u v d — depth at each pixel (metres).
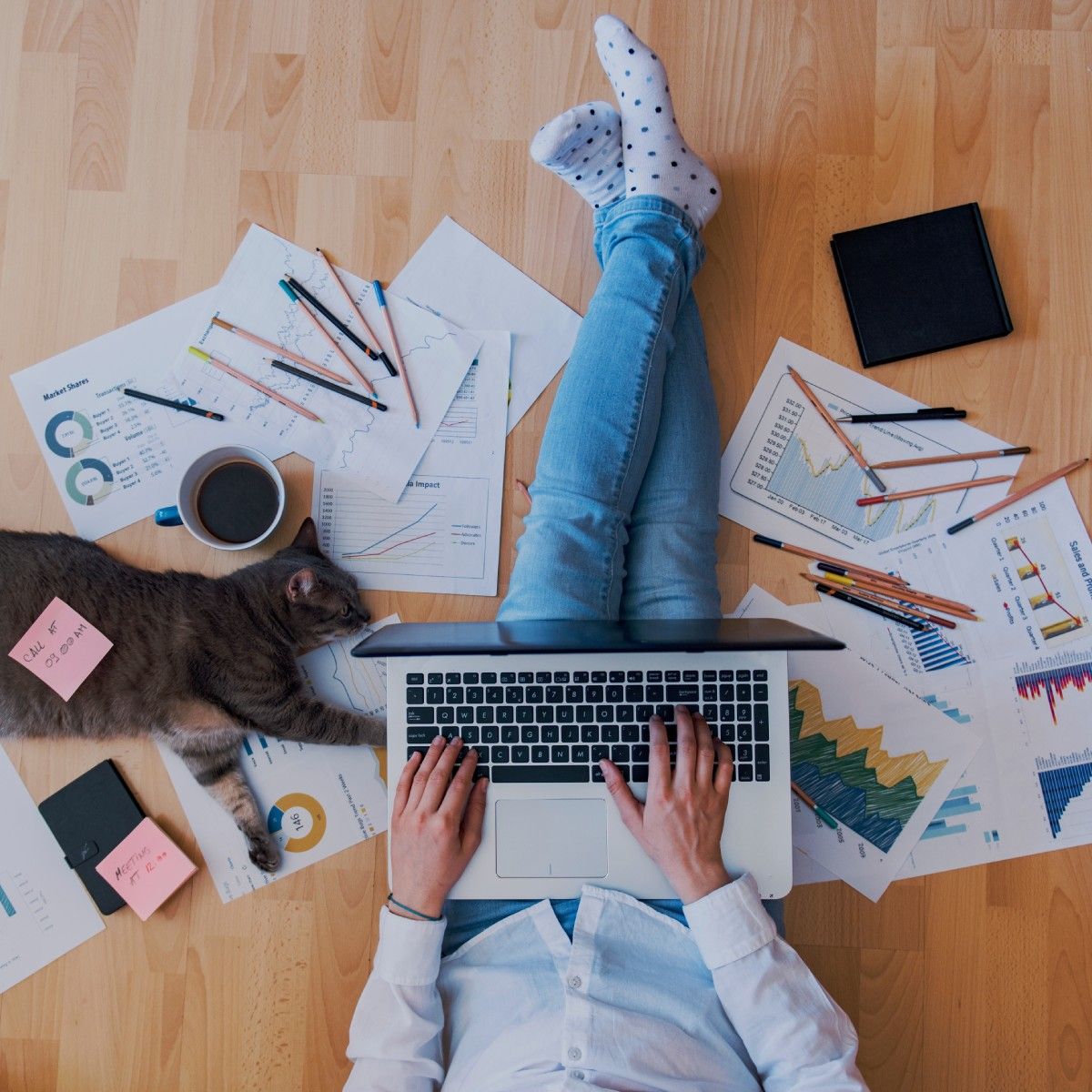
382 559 1.11
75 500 1.12
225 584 1.05
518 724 0.89
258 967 1.08
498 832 0.89
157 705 1.05
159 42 1.15
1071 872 1.07
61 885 1.09
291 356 1.12
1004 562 1.10
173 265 1.13
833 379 1.12
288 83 1.14
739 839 0.88
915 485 1.11
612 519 1.00
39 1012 1.08
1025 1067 1.06
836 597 1.10
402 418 1.12
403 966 0.82
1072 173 1.12
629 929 0.86
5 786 1.09
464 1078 0.81
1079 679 1.08
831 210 1.13
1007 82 1.13
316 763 1.09
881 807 1.08
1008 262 1.12
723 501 1.12
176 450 1.12
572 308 1.13
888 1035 1.06
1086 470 1.10
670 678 0.89
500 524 1.11
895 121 1.13
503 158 1.14
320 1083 1.07
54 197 1.14
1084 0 1.13
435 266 1.13
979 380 1.11
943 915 1.07
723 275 1.13
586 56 1.14
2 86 1.15
